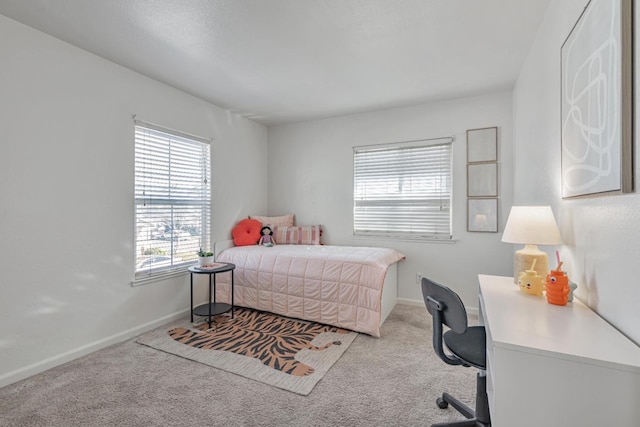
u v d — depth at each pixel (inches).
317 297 113.0
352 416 63.9
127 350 93.4
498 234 124.2
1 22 73.9
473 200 127.7
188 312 124.3
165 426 61.0
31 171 79.5
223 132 142.4
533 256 67.9
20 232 77.6
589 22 49.1
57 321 84.6
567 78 59.0
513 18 76.5
